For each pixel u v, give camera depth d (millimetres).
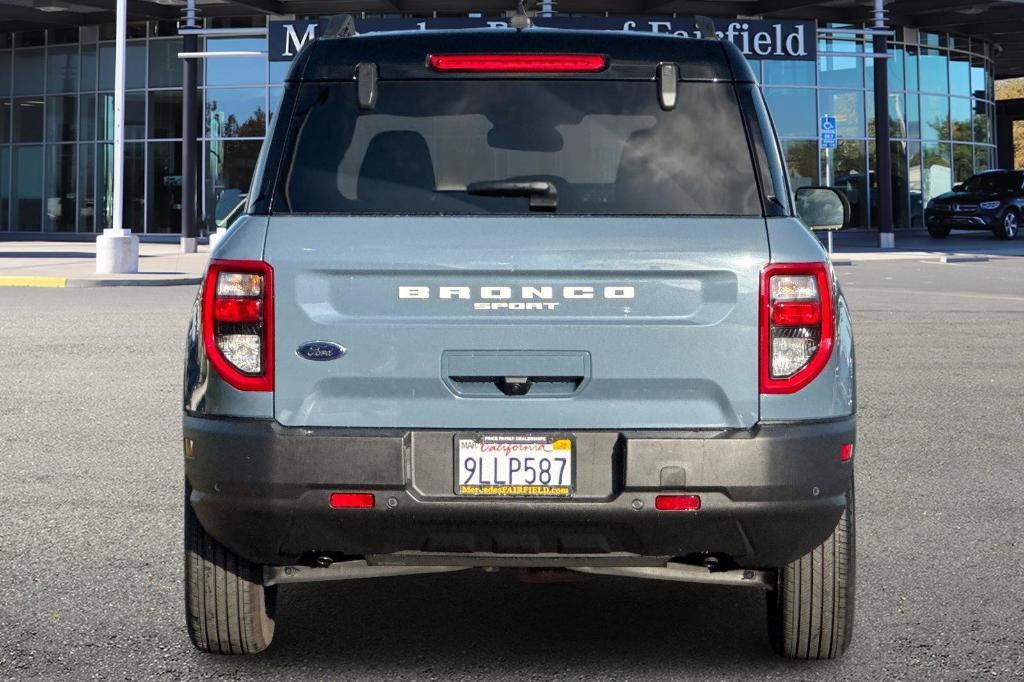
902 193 41031
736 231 3656
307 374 3615
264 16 36500
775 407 3623
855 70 39094
